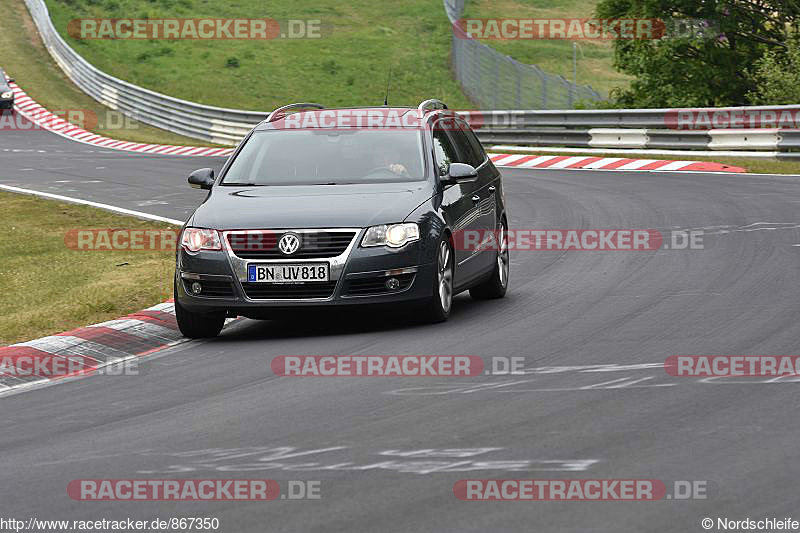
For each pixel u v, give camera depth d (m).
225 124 135.50
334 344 32.62
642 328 32.38
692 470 19.48
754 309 34.06
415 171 36.81
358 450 21.58
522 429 22.53
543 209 63.91
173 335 35.88
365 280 33.38
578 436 21.86
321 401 25.83
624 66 126.31
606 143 98.31
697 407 23.59
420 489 19.00
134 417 25.58
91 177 91.31
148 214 67.19
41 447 23.39
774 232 49.69
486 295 39.88
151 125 155.50
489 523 17.31
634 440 21.42
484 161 42.28
